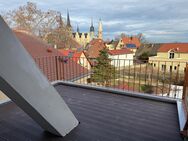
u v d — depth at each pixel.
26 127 2.03
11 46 1.26
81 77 5.21
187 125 1.85
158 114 2.39
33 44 7.31
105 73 6.70
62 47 17.09
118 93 3.25
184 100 2.55
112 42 35.44
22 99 1.42
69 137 1.85
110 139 1.80
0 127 2.03
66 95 3.18
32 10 14.38
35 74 1.51
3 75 1.20
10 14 13.55
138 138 1.82
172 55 20.48
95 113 2.41
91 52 19.59
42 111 1.60
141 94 3.04
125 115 2.36
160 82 6.62
